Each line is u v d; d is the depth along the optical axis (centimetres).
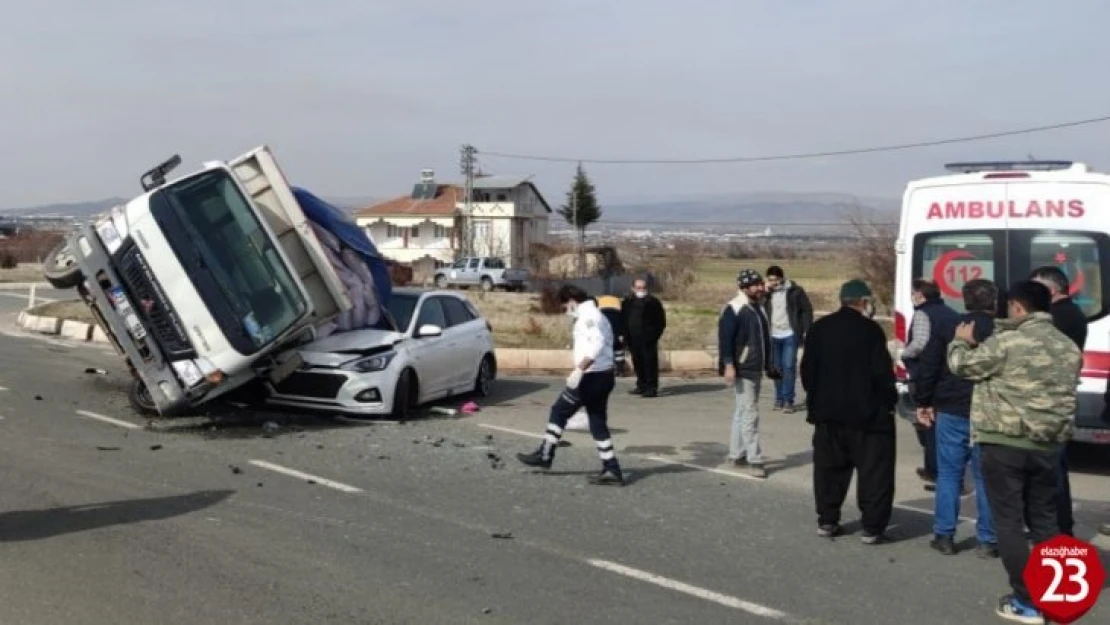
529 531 725
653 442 1129
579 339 892
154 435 1030
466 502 805
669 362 1875
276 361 1115
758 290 979
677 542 713
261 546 655
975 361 591
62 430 1030
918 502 880
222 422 1117
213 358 1041
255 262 1055
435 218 7800
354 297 1241
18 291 3566
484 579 609
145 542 653
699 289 4900
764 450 1115
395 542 679
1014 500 581
